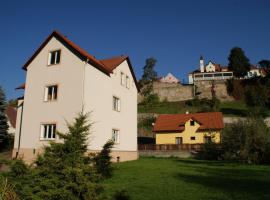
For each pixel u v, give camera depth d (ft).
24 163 33.88
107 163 59.21
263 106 220.02
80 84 79.66
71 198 30.37
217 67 334.03
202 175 62.13
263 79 268.41
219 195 41.83
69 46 84.02
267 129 90.58
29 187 31.07
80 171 31.14
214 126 150.51
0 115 119.55
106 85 91.91
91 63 83.92
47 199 29.84
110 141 64.28
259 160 86.94
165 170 71.15
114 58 106.93
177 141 158.71
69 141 33.91
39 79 87.04
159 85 290.76
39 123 83.35
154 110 253.03
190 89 282.36
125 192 44.29
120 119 100.01
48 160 32.53
